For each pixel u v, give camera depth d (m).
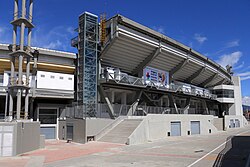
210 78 57.47
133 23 31.38
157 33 34.78
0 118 30.16
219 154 18.48
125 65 36.97
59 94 33.53
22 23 23.53
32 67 32.44
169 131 35.47
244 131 48.50
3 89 30.27
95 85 32.62
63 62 34.41
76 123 29.39
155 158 16.92
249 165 14.06
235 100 67.38
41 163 15.67
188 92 46.53
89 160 16.52
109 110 32.50
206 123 44.22
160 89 39.44
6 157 18.19
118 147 23.22
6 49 30.55
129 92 39.03
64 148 23.25
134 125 28.64
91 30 33.34
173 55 39.50
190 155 18.19
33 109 33.72
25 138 20.48
